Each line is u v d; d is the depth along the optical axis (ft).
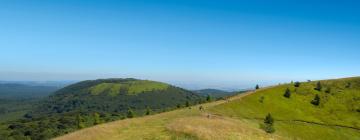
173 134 162.20
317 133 395.55
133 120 235.40
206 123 200.95
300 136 369.09
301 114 464.24
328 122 451.53
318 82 590.55
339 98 550.36
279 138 219.82
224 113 349.20
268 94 516.32
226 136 169.17
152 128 185.88
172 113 295.28
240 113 379.96
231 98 487.61
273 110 448.24
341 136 408.87
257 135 202.59
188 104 531.09
